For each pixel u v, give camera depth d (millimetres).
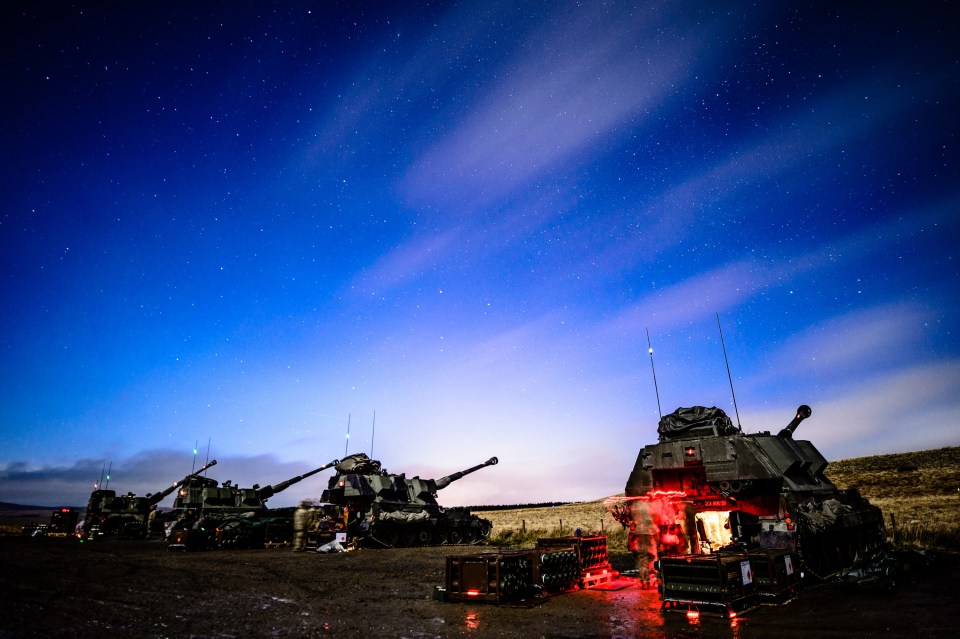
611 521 37125
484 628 7953
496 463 34562
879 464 57031
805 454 14914
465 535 30984
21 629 7922
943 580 11102
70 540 33969
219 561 18547
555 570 11047
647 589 11164
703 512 13578
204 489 35469
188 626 8156
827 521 11875
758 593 9547
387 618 8719
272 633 7734
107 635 7598
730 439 13930
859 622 7746
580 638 7293
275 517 28547
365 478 29516
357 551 24141
